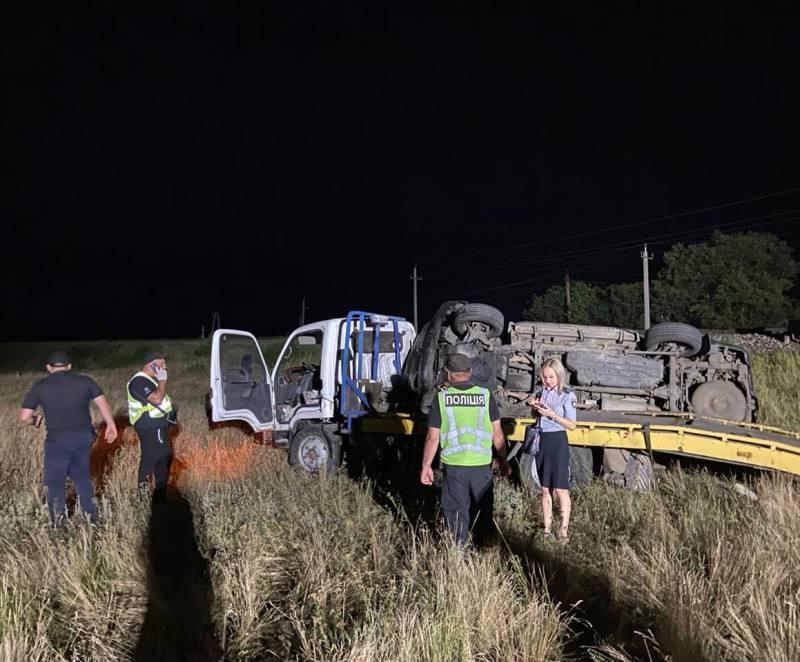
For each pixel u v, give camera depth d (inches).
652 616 162.9
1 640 146.0
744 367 325.4
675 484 281.3
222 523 227.6
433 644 141.9
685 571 179.5
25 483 278.1
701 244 1692.9
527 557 193.8
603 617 168.1
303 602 173.3
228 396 363.9
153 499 262.2
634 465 284.5
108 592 177.2
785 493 243.0
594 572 190.5
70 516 239.3
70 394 234.8
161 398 274.5
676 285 1679.4
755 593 160.7
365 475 313.6
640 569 179.6
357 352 358.6
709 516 229.8
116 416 463.2
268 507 245.1
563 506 227.8
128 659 151.0
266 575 188.1
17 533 212.5
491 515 201.6
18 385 798.5
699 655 138.8
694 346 314.7
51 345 1729.8
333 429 332.5
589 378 316.2
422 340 354.0
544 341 334.6
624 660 141.7
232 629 164.1
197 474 307.0
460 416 198.2
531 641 147.7
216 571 191.5
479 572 172.2
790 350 709.9
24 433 359.6
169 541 224.7
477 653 148.4
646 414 302.7
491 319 331.9
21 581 174.2
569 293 1937.7
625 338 334.0
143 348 1621.6
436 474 311.6
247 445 370.0
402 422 322.7
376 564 195.9
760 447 268.5
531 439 233.3
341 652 140.2
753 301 1503.4
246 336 381.4
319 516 238.8
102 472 311.3
